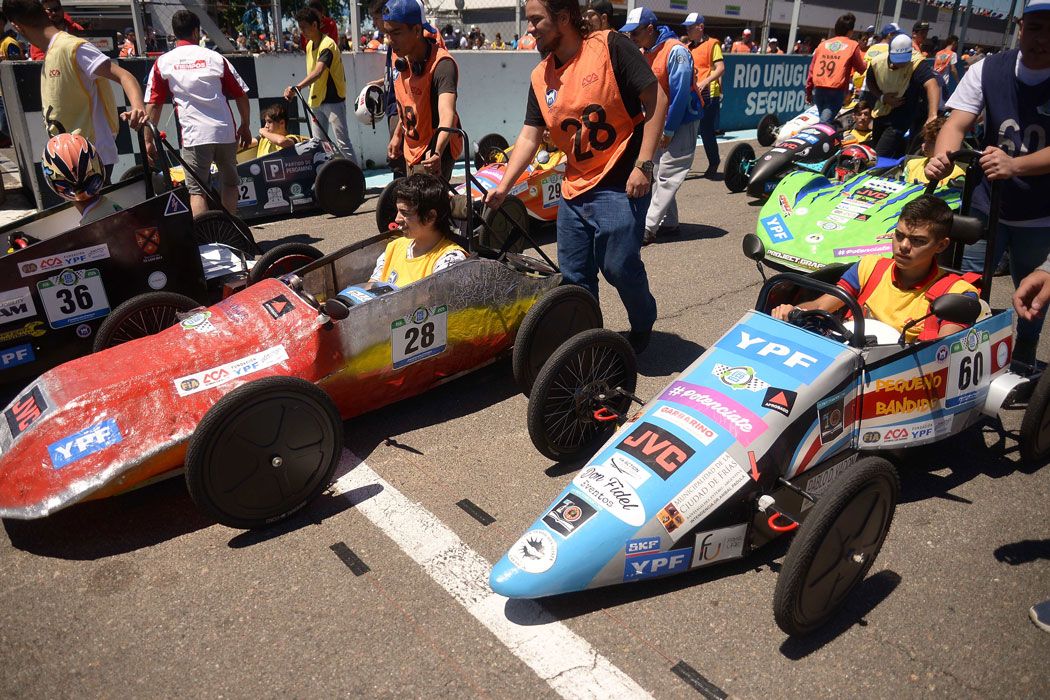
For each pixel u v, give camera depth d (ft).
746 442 9.29
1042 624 9.05
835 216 20.49
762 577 9.88
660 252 24.35
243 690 8.26
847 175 24.27
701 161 42.04
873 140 30.25
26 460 10.13
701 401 9.84
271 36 41.81
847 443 10.36
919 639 8.95
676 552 9.07
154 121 22.27
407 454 12.92
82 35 43.52
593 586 8.91
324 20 32.01
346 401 12.54
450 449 13.09
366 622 9.19
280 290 12.41
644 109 13.08
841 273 12.48
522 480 12.18
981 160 10.95
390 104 21.57
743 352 10.48
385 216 21.57
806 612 8.45
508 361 15.33
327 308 11.25
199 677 8.43
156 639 8.96
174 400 10.71
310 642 8.89
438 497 11.71
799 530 8.10
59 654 8.78
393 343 12.56
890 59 27.86
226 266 16.96
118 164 31.04
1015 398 11.85
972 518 11.16
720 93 35.27
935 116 28.22
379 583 9.85
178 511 11.37
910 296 11.28
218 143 22.21
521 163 14.21
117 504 11.51
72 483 9.99
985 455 12.80
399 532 10.87
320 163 28.40
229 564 10.23
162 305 14.49
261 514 10.61
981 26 77.00
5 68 27.45
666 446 9.34
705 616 9.23
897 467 12.41
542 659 8.62
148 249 14.92
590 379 12.19
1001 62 11.82
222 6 37.93
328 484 11.22
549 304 13.06
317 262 14.07
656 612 9.30
